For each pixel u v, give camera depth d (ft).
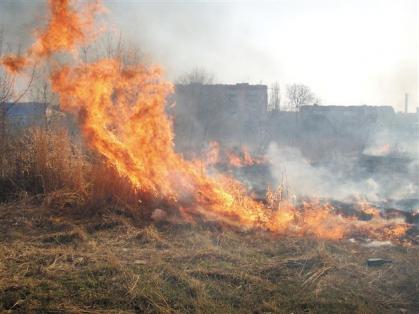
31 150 30.27
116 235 21.90
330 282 16.47
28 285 15.28
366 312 14.20
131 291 15.08
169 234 22.34
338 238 22.43
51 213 24.82
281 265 18.07
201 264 17.97
